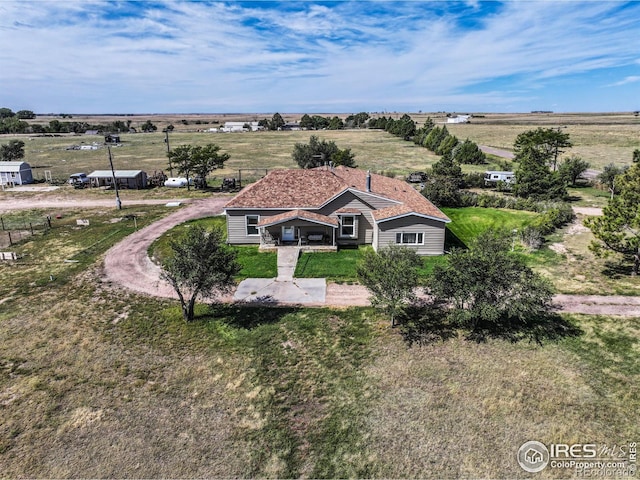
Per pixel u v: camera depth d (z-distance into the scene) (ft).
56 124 546.26
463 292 59.82
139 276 87.86
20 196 173.99
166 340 63.67
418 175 191.72
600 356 57.47
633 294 75.36
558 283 80.59
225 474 40.34
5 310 73.51
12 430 46.16
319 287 81.15
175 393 52.01
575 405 48.32
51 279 86.69
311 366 56.85
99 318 70.38
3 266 95.09
